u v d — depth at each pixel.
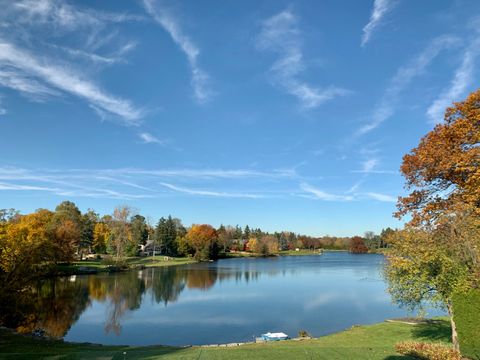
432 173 21.11
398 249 18.91
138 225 134.25
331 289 53.81
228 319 35.06
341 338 23.11
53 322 33.06
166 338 28.73
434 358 15.65
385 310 38.56
